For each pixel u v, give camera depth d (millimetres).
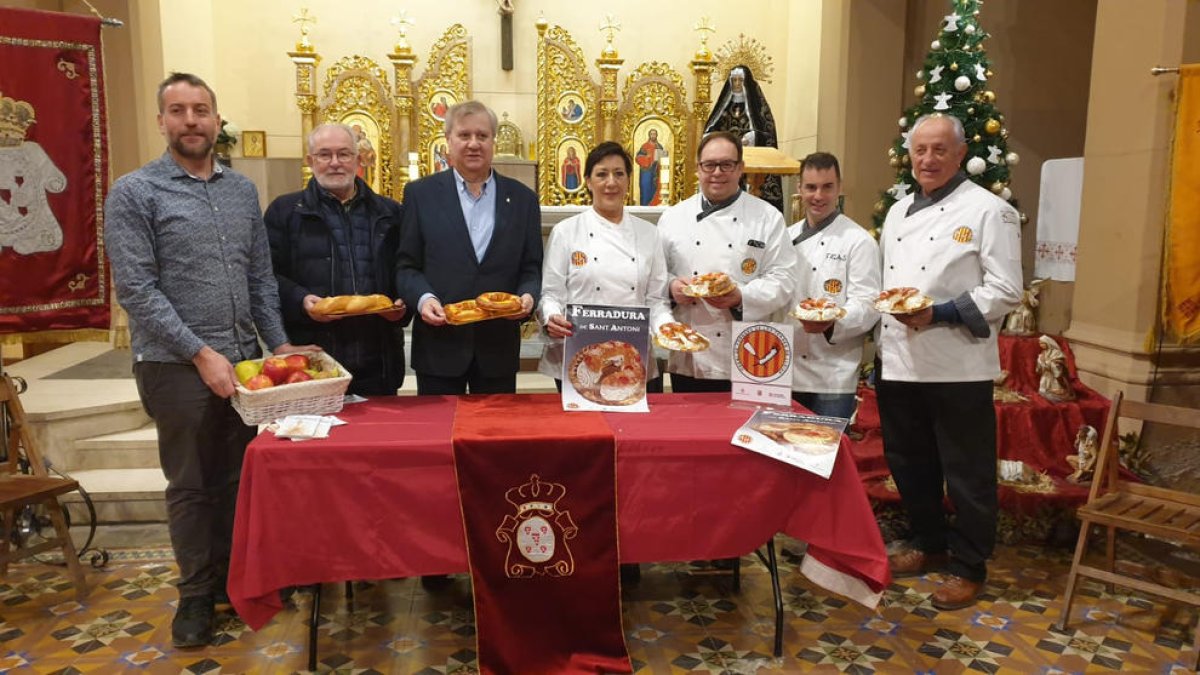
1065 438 3912
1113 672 2645
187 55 6133
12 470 3301
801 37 6797
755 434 2539
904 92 5910
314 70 6301
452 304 2914
